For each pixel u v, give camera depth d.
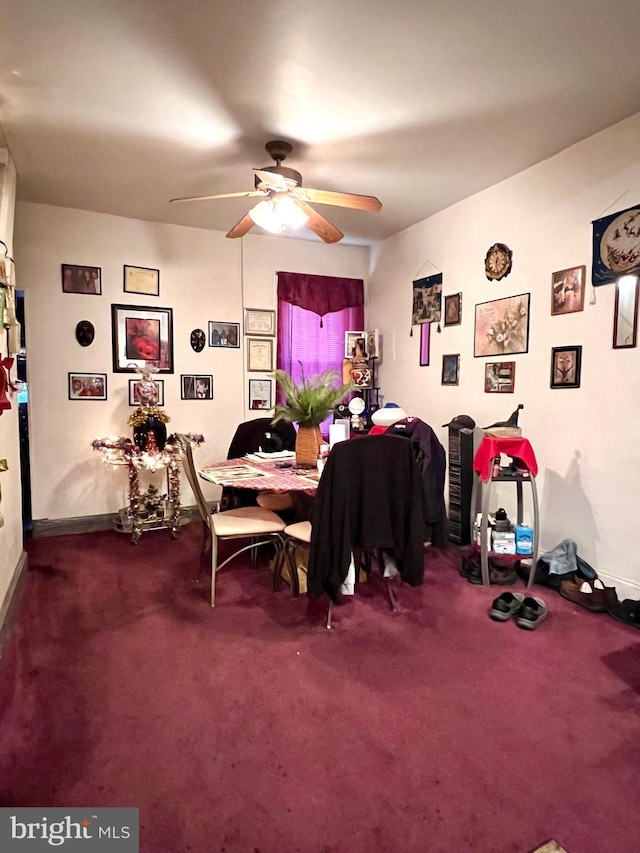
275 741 1.75
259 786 1.56
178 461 4.06
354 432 4.55
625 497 2.75
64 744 1.73
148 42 2.02
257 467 3.19
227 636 2.45
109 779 1.58
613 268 2.77
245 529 2.79
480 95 2.41
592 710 1.91
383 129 2.73
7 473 2.67
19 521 3.09
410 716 1.87
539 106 2.52
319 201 2.73
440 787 1.55
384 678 2.11
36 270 3.90
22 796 1.52
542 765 1.64
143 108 2.50
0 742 1.74
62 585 3.06
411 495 2.48
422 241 4.28
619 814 1.46
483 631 2.51
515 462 3.11
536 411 3.27
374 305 5.02
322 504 2.38
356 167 3.22
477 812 1.46
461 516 3.77
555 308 3.11
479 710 1.91
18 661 2.24
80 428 4.12
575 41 2.03
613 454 2.80
